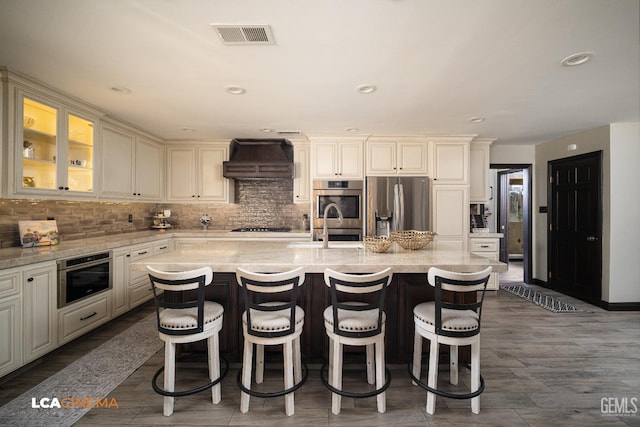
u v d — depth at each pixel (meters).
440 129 4.06
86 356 2.55
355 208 4.42
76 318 2.69
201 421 1.79
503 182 6.86
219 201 4.74
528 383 2.18
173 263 2.02
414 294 2.32
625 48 2.00
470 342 1.82
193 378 2.24
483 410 1.89
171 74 2.40
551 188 4.75
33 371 2.31
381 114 3.41
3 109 2.38
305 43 1.95
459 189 4.42
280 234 4.55
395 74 2.39
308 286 2.31
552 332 3.09
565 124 3.80
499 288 4.85
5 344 2.11
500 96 2.85
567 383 2.18
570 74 2.39
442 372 2.33
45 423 1.76
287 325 1.81
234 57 2.13
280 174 4.56
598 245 3.91
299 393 2.06
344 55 2.10
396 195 4.32
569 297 4.34
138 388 2.11
